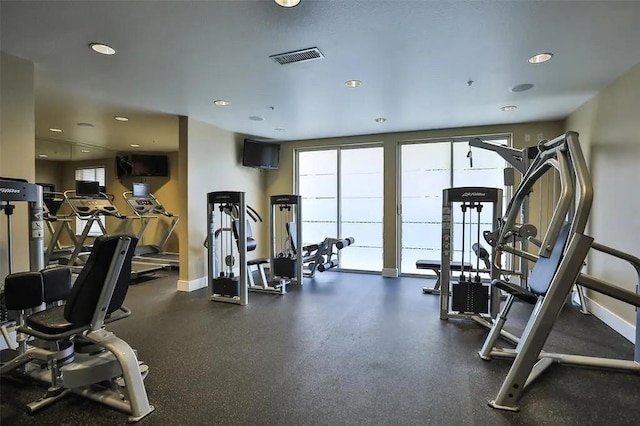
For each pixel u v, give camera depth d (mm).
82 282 1957
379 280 5625
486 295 3633
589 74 3293
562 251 2273
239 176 6047
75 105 4266
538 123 5109
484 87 3639
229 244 5770
